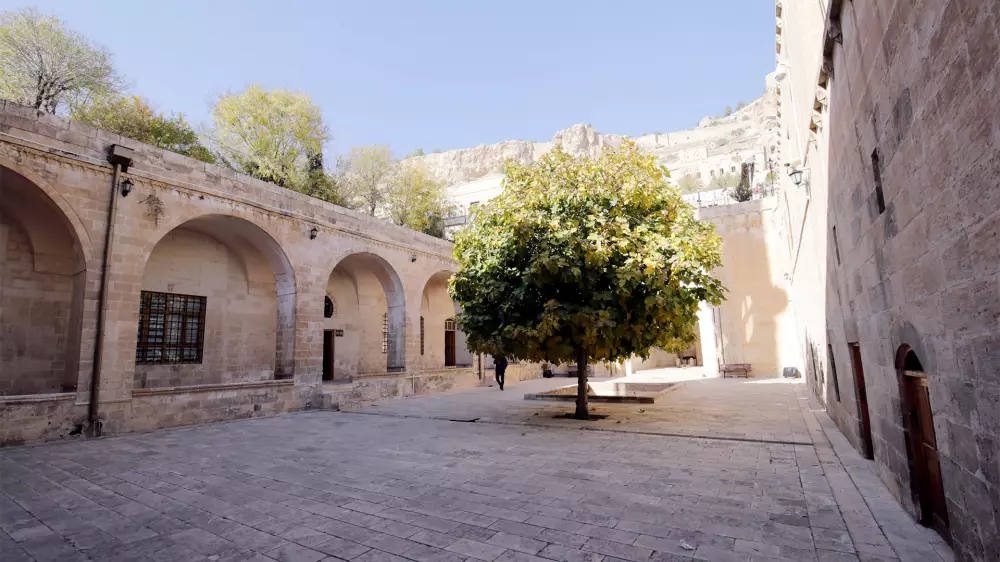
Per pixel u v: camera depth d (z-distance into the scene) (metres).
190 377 16.58
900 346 4.62
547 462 8.00
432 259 22.91
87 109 21.89
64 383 11.77
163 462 8.48
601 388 21.38
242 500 6.25
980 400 2.97
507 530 5.00
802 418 11.52
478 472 7.44
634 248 10.73
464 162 141.62
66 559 4.54
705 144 129.75
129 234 12.25
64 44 20.47
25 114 10.77
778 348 26.00
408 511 5.69
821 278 10.30
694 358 39.16
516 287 12.03
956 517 3.53
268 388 14.94
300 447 9.69
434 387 21.92
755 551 4.33
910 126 3.74
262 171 27.09
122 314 11.91
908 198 3.97
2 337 12.32
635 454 8.42
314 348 16.58
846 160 6.14
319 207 17.53
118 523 5.47
